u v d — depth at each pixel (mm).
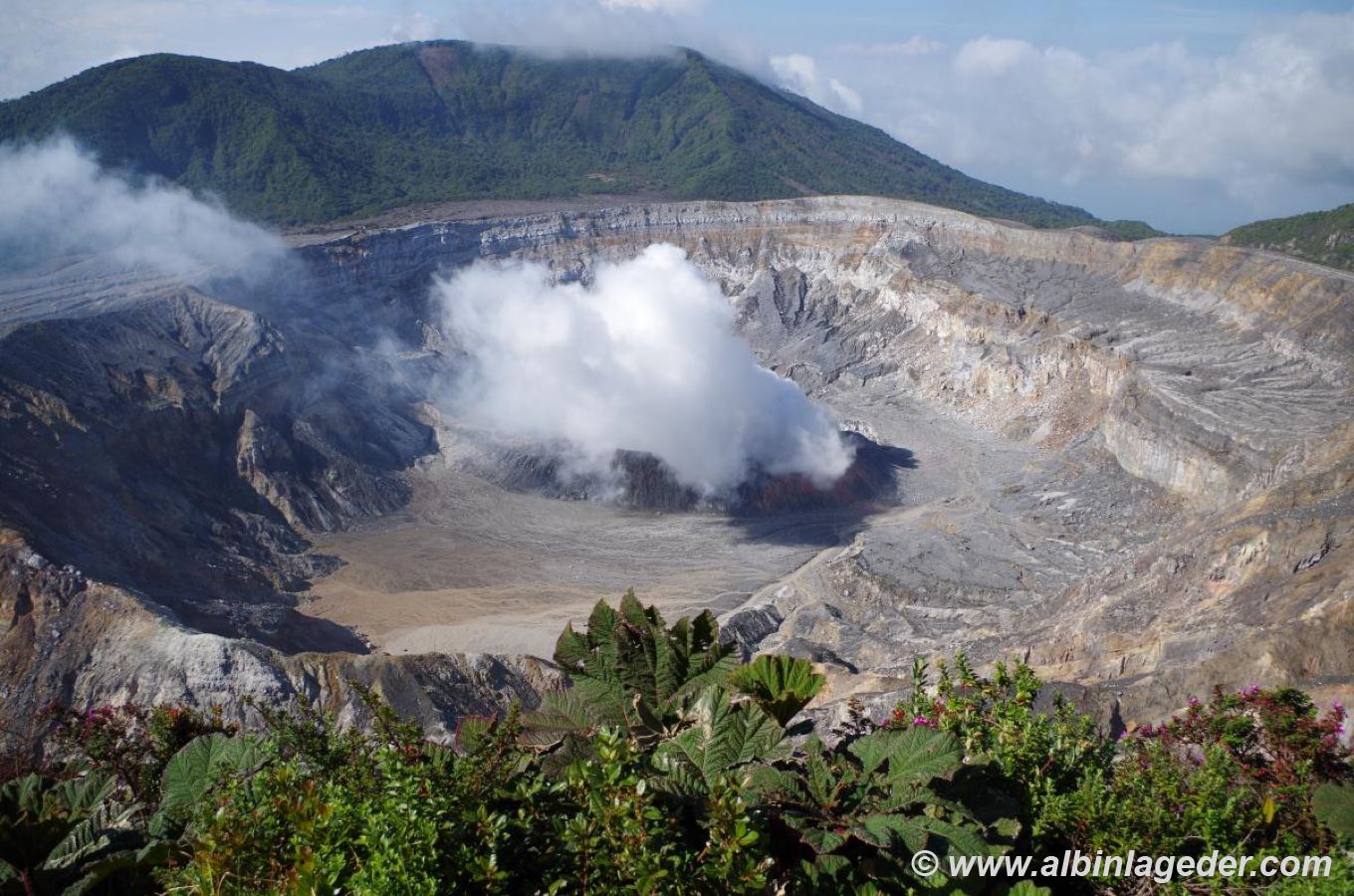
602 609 9430
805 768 8086
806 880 7051
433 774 7512
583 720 8852
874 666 55250
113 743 11930
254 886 6785
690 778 7664
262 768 8539
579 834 6621
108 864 7637
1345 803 8406
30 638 47594
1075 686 20641
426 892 6219
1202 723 10453
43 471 63531
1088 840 8352
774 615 67500
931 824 7297
